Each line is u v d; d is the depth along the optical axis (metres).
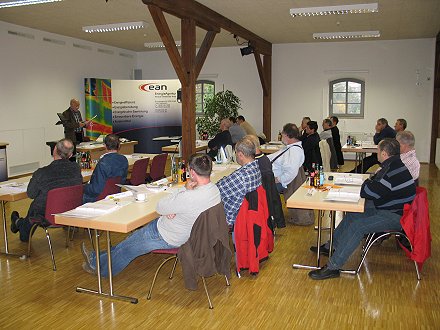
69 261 4.14
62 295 3.42
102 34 9.84
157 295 3.42
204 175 3.06
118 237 4.88
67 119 7.90
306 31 9.46
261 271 3.88
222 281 3.67
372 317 3.05
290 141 4.92
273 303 3.27
